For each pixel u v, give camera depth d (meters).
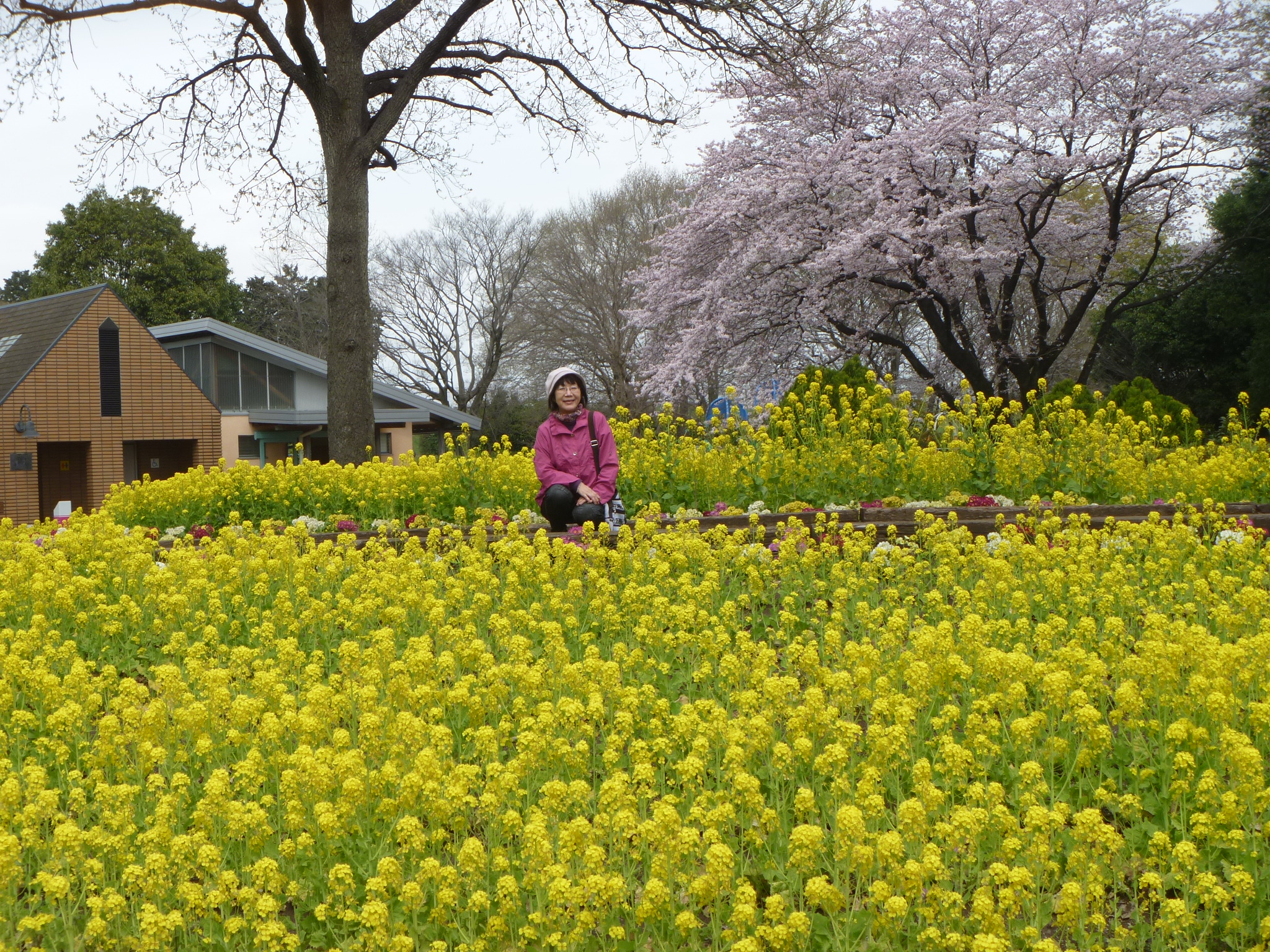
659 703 4.58
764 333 23.28
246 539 8.16
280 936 3.21
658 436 10.10
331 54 14.00
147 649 6.14
